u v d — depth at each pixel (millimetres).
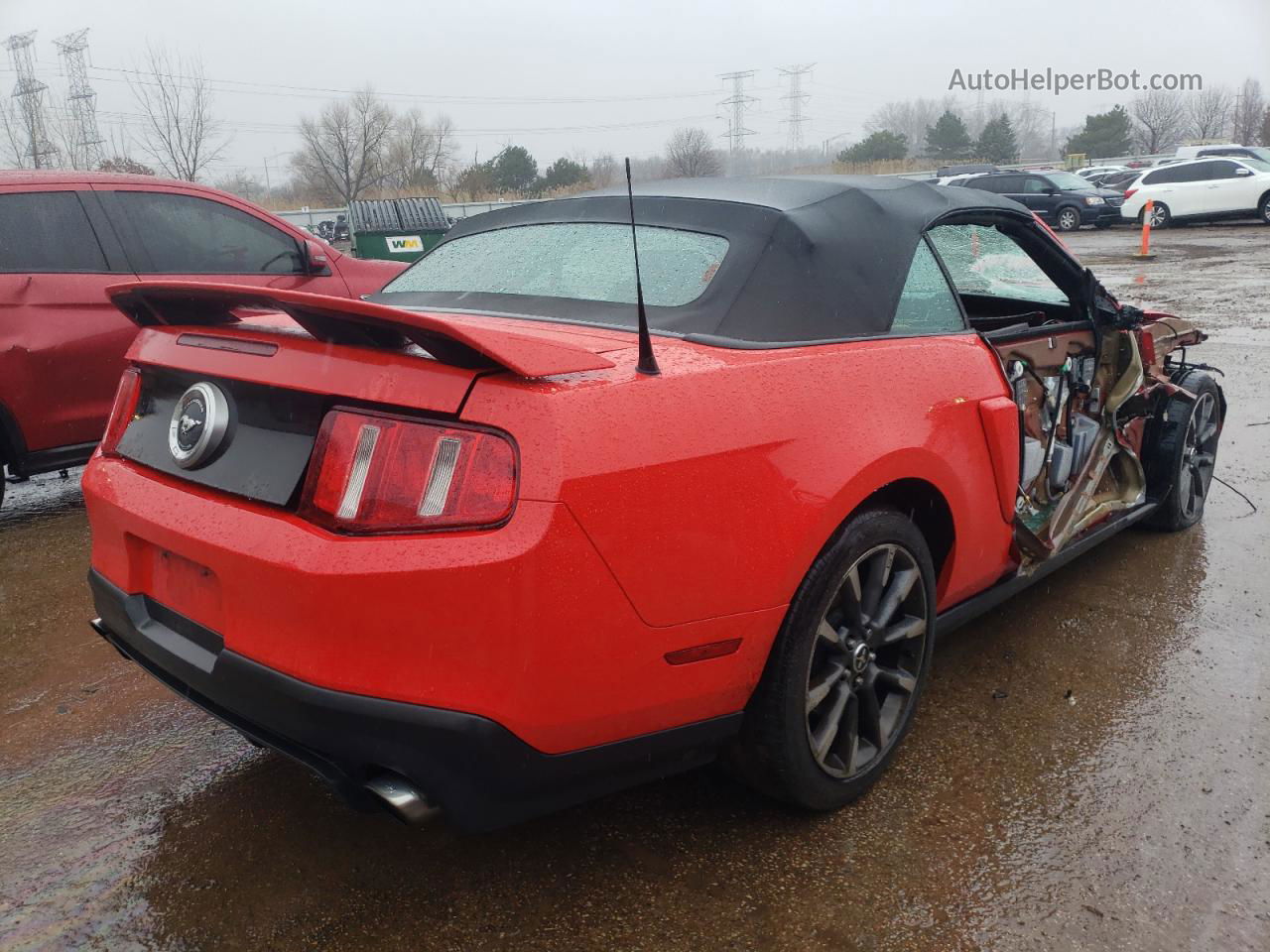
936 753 2625
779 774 2180
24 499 5379
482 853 2236
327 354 1868
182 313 2221
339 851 2252
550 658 1741
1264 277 13625
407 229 13766
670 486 1837
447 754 1731
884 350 2365
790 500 2016
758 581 1979
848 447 2135
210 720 2879
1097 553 4047
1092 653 3188
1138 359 3465
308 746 1805
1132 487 3770
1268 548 4055
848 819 2344
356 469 1763
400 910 2055
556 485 1698
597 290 2424
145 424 2273
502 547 1682
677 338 2146
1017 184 25625
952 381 2502
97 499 2254
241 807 2430
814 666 2234
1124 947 1939
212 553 1879
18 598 3855
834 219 2465
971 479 2545
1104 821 2326
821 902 2064
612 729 1891
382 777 1807
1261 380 7242
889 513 2287
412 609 1695
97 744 2746
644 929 1993
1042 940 1957
